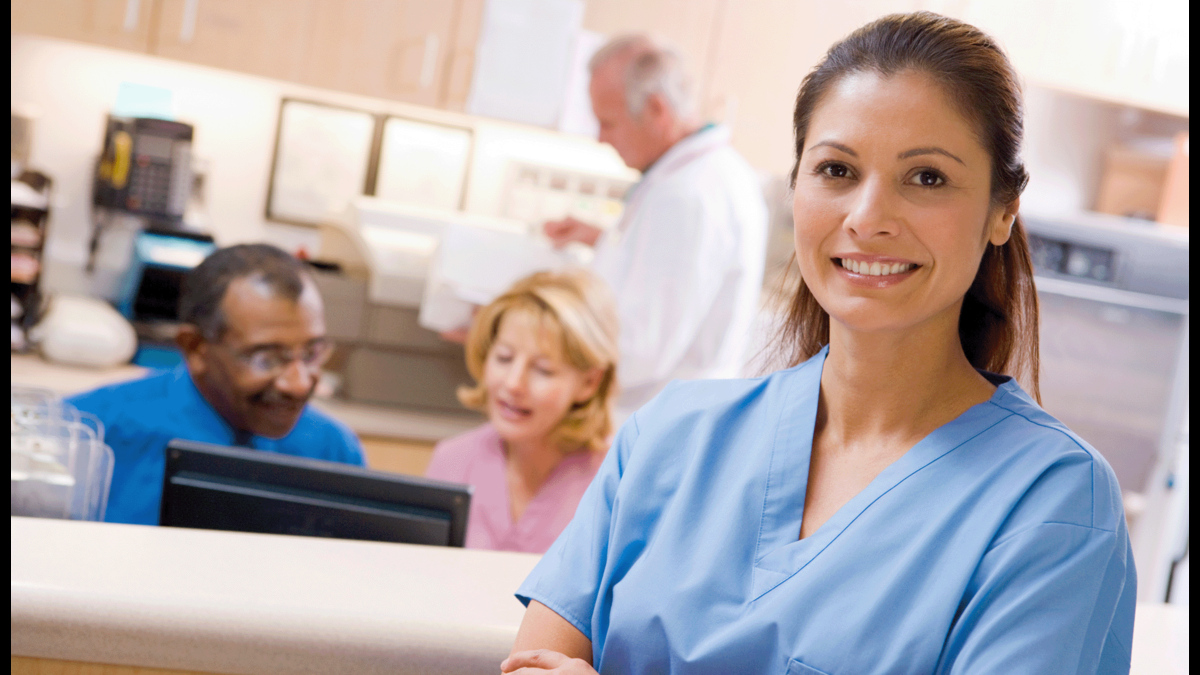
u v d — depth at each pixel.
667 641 0.76
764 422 0.84
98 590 0.81
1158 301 3.09
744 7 2.83
